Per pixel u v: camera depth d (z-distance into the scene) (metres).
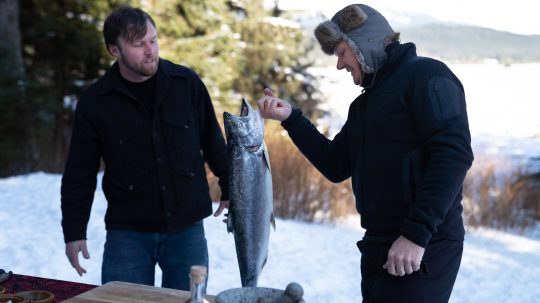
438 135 2.34
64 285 2.84
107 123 3.19
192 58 16.30
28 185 10.11
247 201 2.52
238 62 17.45
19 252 6.52
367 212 2.59
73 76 16.23
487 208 10.95
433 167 2.32
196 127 3.35
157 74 3.22
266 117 2.84
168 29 16.25
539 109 22.33
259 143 2.53
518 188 11.23
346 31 2.56
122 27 2.97
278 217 9.74
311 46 19.30
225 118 2.53
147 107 3.23
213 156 3.47
